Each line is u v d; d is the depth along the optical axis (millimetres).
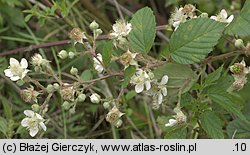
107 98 469
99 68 465
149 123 633
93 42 480
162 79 444
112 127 600
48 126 624
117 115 443
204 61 472
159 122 536
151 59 453
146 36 443
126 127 604
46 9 567
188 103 459
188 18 484
